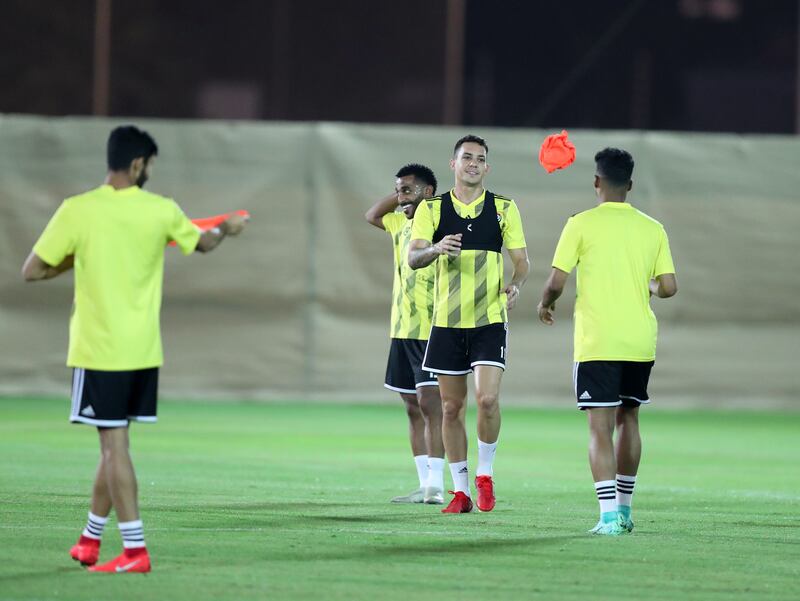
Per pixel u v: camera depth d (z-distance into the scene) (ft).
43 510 84.38
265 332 181.88
